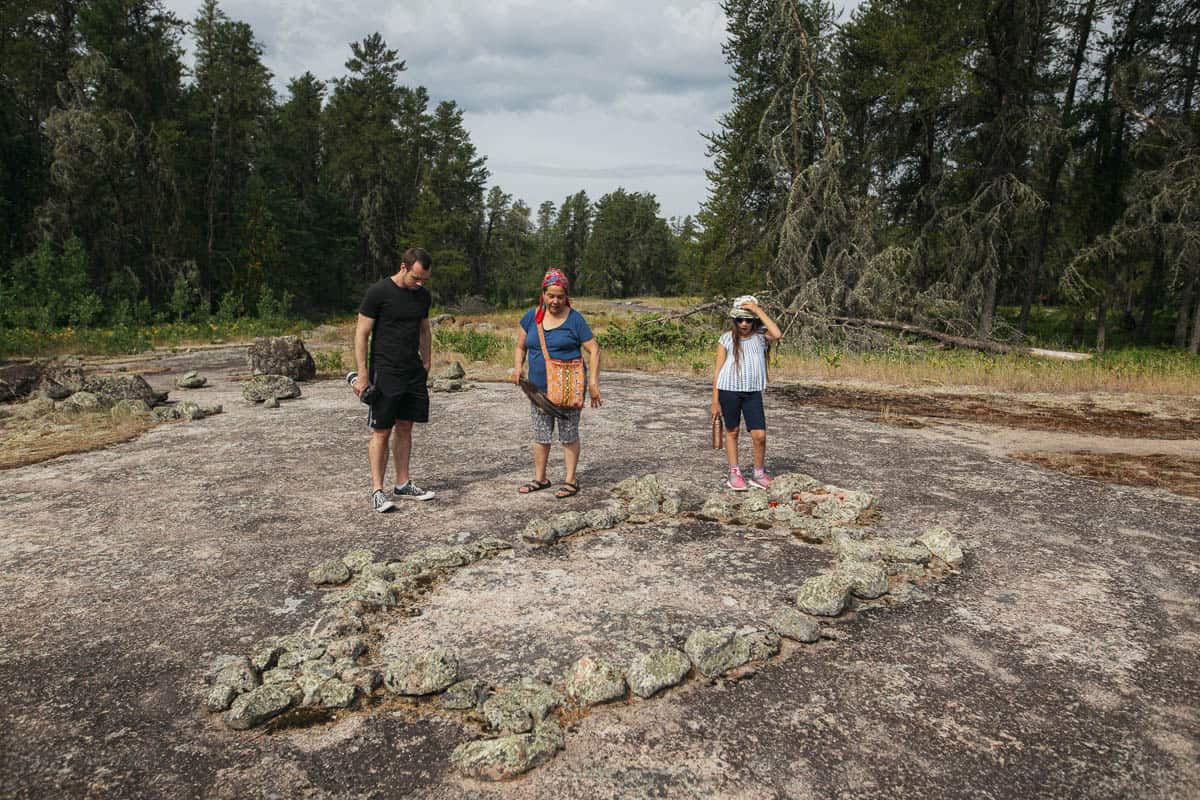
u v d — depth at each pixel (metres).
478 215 77.50
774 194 23.48
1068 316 36.81
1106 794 1.99
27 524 4.44
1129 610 3.25
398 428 4.94
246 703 2.35
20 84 34.00
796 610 3.14
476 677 2.62
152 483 5.46
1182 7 24.34
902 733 2.28
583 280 125.06
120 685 2.56
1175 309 37.00
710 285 26.62
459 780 2.05
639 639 2.92
